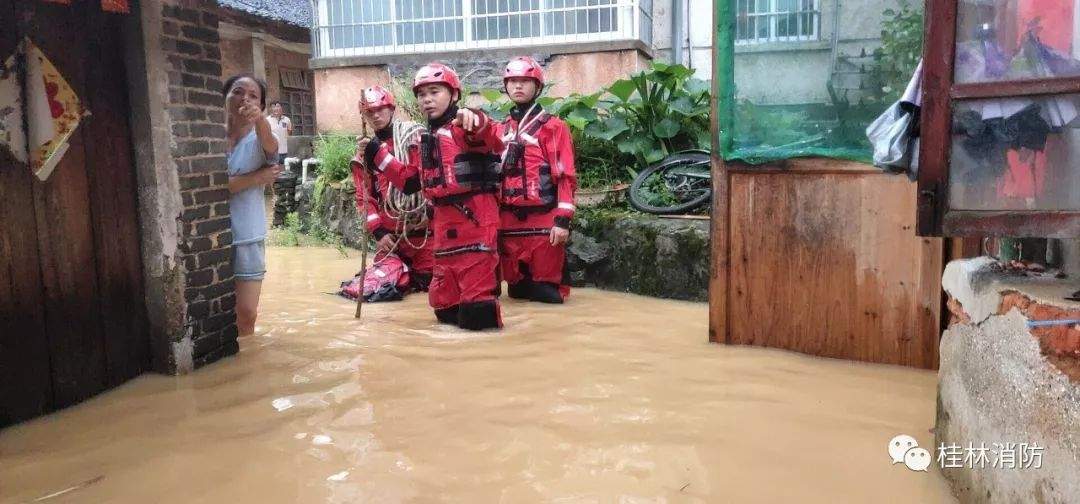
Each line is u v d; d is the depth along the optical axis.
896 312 4.11
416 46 10.25
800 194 4.27
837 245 4.20
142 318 4.02
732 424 3.27
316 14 10.50
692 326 5.08
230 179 4.56
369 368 4.13
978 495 2.41
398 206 6.09
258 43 13.18
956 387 2.67
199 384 3.89
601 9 9.52
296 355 4.41
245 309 4.79
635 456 2.93
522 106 5.91
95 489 2.71
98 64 3.70
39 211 3.44
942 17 2.33
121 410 3.52
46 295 3.47
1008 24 2.29
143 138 3.88
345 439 3.12
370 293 6.11
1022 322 2.15
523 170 5.82
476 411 3.43
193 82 4.08
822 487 2.68
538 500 2.57
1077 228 2.27
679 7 10.55
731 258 4.50
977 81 2.32
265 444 3.08
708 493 2.62
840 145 4.14
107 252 3.79
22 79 3.33
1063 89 2.22
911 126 2.63
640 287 6.25
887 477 2.76
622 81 7.31
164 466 2.88
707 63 10.55
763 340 4.50
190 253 4.09
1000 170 2.34
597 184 7.27
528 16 9.78
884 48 4.02
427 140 4.95
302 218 10.55
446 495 2.61
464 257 4.97
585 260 6.56
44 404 3.47
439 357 4.34
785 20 4.18
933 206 2.40
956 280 2.75
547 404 3.52
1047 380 2.00
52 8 3.46
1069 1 2.22
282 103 14.76
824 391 3.70
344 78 10.44
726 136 4.36
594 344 4.62
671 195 6.66
